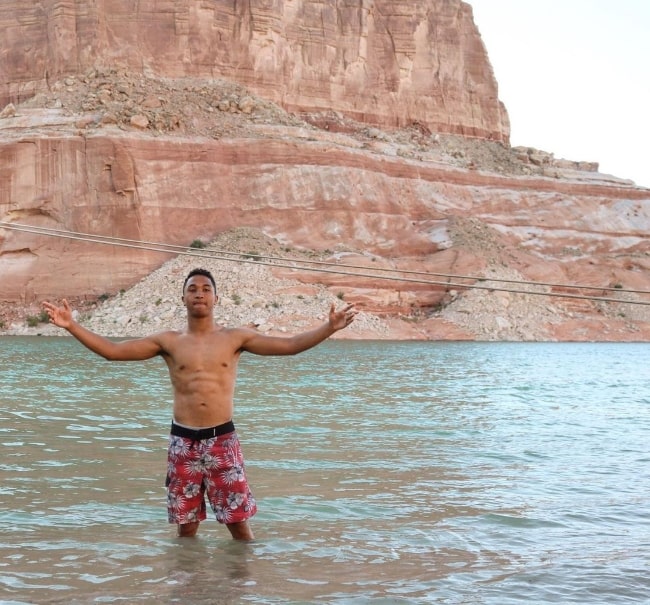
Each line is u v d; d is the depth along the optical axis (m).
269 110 98.88
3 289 78.31
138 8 100.00
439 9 130.00
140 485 12.26
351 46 119.69
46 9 99.00
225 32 105.12
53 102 90.75
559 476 13.82
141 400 24.41
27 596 7.67
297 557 9.02
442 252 86.88
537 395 29.64
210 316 9.30
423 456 15.51
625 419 22.89
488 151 126.62
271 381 32.19
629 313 88.00
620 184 116.19
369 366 41.78
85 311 76.19
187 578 8.27
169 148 82.69
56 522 10.16
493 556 9.20
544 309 83.62
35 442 16.05
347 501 11.58
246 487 9.41
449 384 32.78
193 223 82.38
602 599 7.86
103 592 7.83
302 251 82.38
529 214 100.00
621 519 10.91
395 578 8.39
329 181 88.12
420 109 126.38
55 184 80.50
